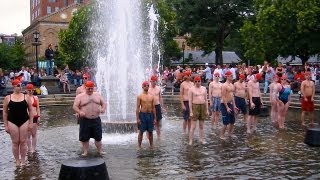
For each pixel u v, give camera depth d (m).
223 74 30.58
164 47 55.69
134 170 10.10
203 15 54.59
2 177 9.63
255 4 46.31
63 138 14.88
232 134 14.89
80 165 8.27
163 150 12.41
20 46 84.88
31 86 12.20
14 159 11.57
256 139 14.23
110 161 11.05
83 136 11.70
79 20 57.12
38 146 13.38
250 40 46.44
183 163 10.80
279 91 16.64
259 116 20.42
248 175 9.62
